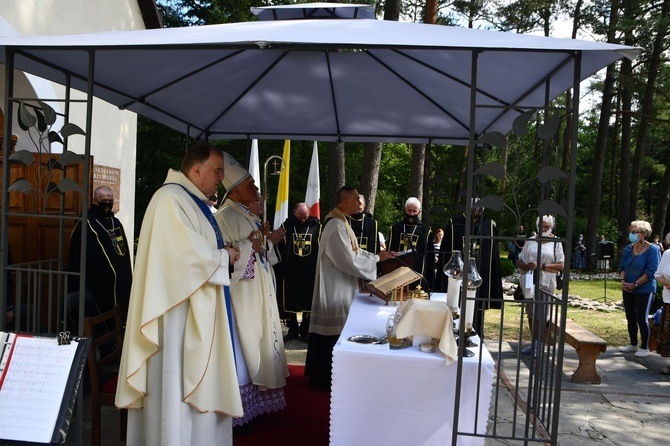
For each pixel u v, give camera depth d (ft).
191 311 9.78
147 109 16.24
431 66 12.99
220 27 10.45
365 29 9.81
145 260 9.79
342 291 15.94
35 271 10.37
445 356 9.62
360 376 9.88
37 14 20.57
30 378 9.30
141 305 9.71
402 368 9.79
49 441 8.96
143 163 55.52
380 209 68.13
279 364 13.73
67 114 12.12
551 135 9.64
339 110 17.67
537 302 9.84
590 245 71.51
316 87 15.80
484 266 21.83
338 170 32.45
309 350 17.15
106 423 13.93
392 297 13.39
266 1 58.44
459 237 22.12
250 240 12.53
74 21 22.70
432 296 14.62
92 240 17.84
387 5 30.12
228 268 10.04
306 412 14.57
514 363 21.77
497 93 13.76
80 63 11.73
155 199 9.89
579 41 8.88
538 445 13.48
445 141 20.71
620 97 94.73
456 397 9.41
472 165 9.61
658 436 14.80
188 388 9.69
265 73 14.89
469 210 9.58
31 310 17.31
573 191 9.24
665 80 73.10
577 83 9.07
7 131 10.14
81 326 10.09
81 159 10.11
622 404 17.33
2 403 9.14
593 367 19.53
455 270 10.59
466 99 15.29
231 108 17.54
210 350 9.91
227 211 12.86
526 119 9.71
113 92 13.93
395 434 9.91
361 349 9.91
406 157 79.82
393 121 18.57
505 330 28.07
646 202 127.65
